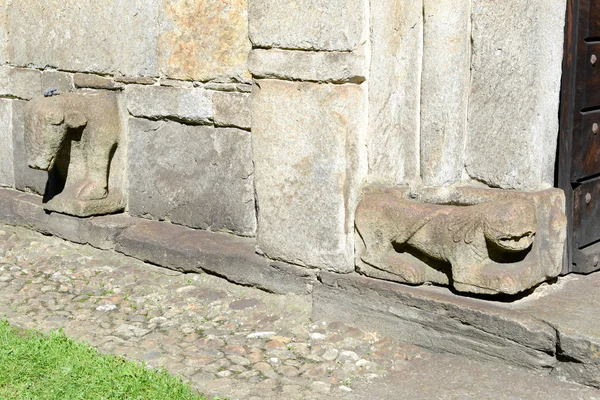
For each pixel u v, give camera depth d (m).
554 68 4.52
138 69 6.02
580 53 4.88
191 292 5.40
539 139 4.46
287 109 4.99
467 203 4.59
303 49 4.90
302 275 5.07
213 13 5.54
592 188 5.21
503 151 4.52
